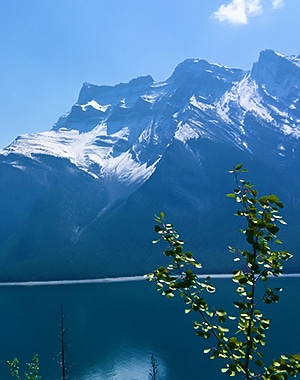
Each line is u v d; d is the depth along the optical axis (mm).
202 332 8617
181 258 8750
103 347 143250
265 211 8289
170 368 116562
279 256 8398
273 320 165375
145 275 8867
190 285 8500
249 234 8297
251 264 8336
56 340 157625
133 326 175875
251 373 8531
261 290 187625
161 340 150625
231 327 139125
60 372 114625
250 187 8500
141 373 112875
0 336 167125
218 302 198500
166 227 9078
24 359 130125
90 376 111125
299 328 150125
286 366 8258
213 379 105312
